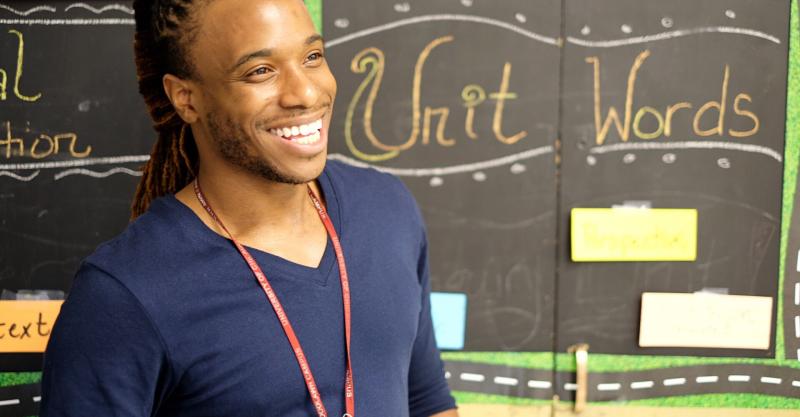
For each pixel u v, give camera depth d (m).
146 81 0.95
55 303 1.41
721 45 1.40
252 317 0.86
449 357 1.46
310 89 0.82
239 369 0.85
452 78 1.41
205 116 0.86
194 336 0.83
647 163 1.42
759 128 1.42
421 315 1.08
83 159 1.40
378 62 1.40
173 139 0.98
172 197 0.92
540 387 1.46
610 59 1.40
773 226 1.43
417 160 1.42
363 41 1.40
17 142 1.39
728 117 1.41
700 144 1.42
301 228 0.92
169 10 0.85
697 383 1.46
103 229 1.41
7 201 1.39
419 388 1.11
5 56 1.37
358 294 0.92
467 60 1.40
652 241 1.43
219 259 0.87
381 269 0.95
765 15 1.39
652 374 1.46
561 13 1.39
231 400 0.85
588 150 1.42
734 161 1.42
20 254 1.40
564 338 1.46
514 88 1.41
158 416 0.90
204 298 0.85
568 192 1.43
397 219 1.00
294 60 0.83
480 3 1.39
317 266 0.91
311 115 0.84
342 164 1.04
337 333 0.89
